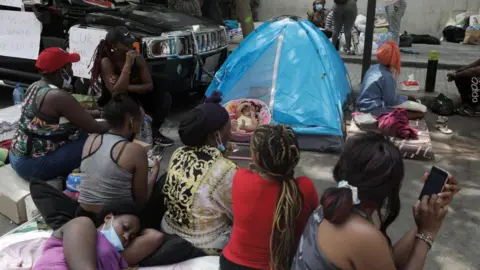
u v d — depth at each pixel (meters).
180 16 6.42
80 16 5.92
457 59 9.20
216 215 2.74
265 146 2.21
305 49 5.55
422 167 4.82
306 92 5.34
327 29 10.24
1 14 6.16
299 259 1.83
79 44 5.61
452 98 6.85
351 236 1.66
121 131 3.04
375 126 5.38
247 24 7.97
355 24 9.74
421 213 2.02
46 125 3.71
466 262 3.34
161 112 5.12
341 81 5.94
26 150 3.78
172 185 2.78
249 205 2.27
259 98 5.46
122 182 2.91
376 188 1.73
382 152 1.75
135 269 2.71
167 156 5.08
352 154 1.78
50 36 6.08
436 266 3.30
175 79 5.82
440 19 11.77
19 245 2.83
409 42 10.50
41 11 5.99
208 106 2.78
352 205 1.69
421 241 2.02
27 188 3.83
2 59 6.36
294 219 2.22
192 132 2.73
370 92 5.75
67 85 4.24
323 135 5.14
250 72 5.61
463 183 4.50
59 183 3.88
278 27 5.75
